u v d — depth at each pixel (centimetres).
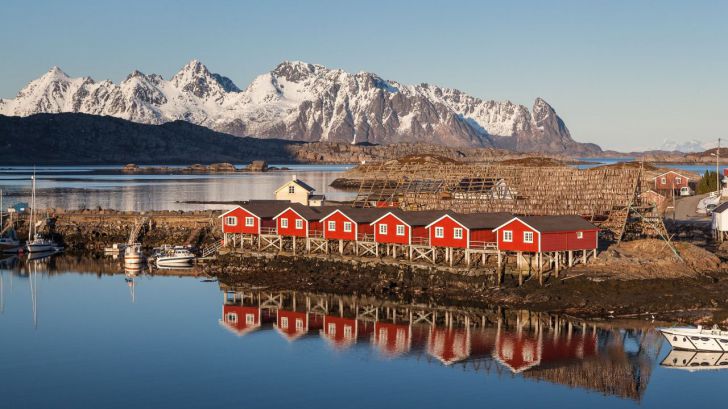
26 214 13312
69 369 5875
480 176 10900
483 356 6019
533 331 6606
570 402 5144
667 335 6059
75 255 11406
